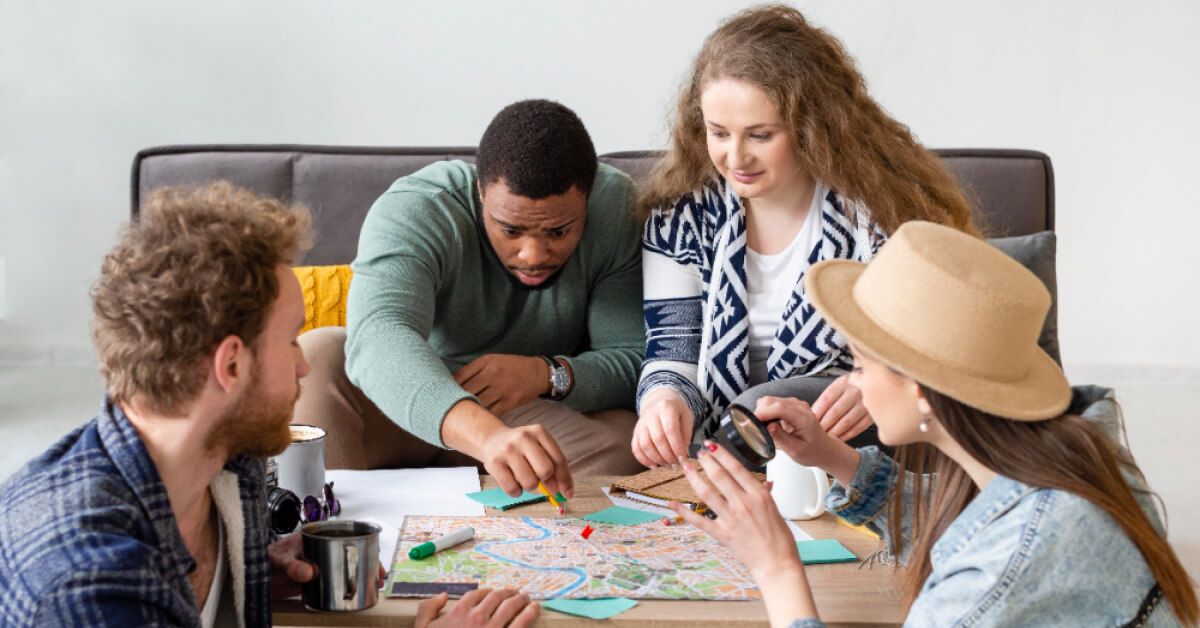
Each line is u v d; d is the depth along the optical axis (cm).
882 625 132
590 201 226
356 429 221
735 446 143
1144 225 468
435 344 228
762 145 201
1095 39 454
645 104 461
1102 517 113
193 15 458
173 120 465
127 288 112
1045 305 120
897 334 120
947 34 454
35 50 460
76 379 457
